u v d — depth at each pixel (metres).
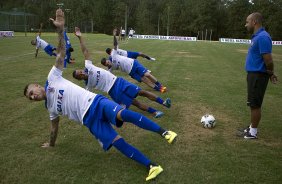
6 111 6.42
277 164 4.26
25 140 4.95
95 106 3.82
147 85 8.71
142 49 22.52
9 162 4.19
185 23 71.50
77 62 13.79
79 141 4.93
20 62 13.24
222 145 4.87
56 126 4.46
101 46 23.41
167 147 4.73
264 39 4.65
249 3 67.12
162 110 6.68
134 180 3.78
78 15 66.50
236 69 13.56
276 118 6.33
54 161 4.24
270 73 4.79
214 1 68.56
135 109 6.66
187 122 5.95
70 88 3.94
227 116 6.38
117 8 72.31
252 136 5.16
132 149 3.85
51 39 29.98
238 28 67.81
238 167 4.14
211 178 3.85
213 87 9.27
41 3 64.25
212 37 70.81
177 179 3.81
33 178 3.81
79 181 3.75
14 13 50.25
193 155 4.48
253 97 4.92
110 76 5.98
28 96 4.00
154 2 77.06
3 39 28.69
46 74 10.45
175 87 9.07
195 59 17.11
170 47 25.95
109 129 3.84
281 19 63.22
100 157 4.38
